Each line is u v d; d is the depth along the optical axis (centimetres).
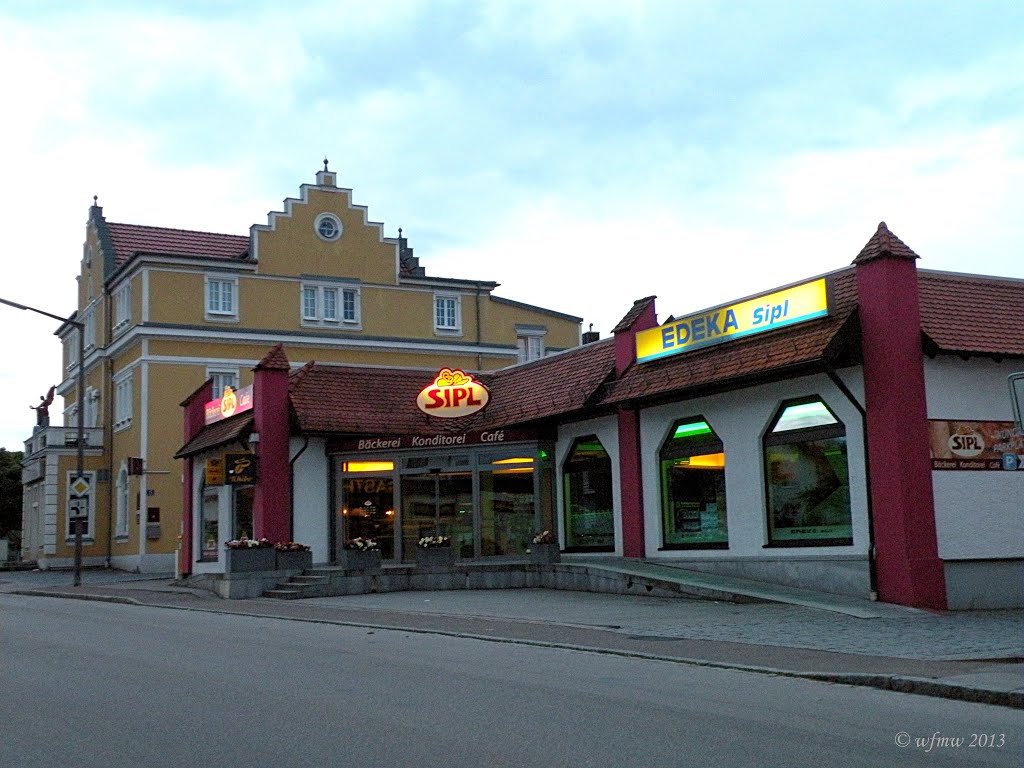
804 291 1980
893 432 1842
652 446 2414
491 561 2689
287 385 2838
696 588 2059
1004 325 1973
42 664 1279
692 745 814
